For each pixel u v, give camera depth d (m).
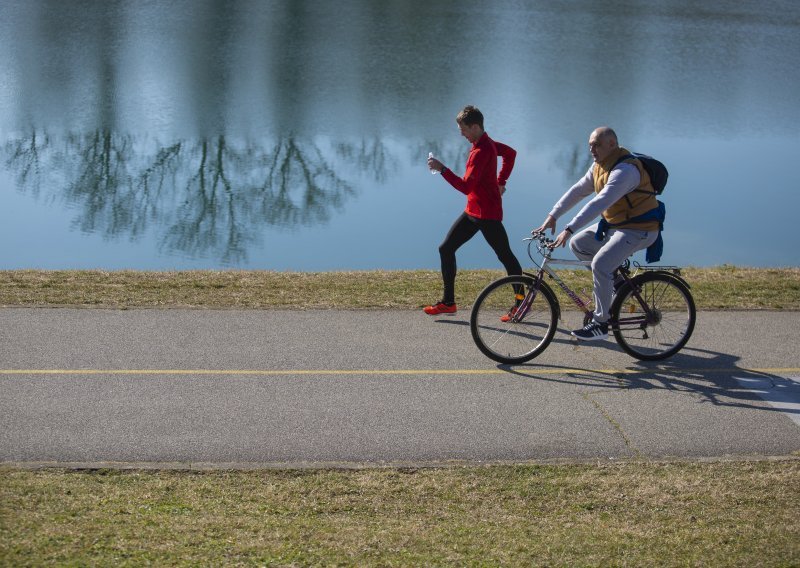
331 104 104.75
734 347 22.14
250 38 137.50
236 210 87.12
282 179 92.75
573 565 13.09
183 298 24.72
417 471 15.90
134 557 12.83
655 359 21.20
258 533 13.69
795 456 16.78
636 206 20.09
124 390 18.72
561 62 131.50
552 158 90.94
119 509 14.20
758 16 180.50
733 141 99.00
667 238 78.50
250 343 21.50
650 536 13.95
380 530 13.92
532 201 82.44
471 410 18.38
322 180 93.62
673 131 101.19
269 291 25.72
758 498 15.18
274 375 19.73
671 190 86.56
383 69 121.31
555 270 29.69
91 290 25.30
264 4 165.25
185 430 17.09
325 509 14.55
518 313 21.55
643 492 15.33
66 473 15.36
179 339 21.58
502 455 16.58
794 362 21.30
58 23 141.88
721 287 27.19
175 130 96.38
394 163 94.50
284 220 85.62
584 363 21.03
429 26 152.75
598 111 106.50
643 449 16.95
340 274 28.38
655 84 121.31
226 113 101.25
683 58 137.62
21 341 21.11
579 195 20.97
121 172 90.69
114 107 102.38
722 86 122.12
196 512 14.26
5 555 12.65
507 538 13.80
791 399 19.30
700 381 20.14
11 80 110.88
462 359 20.98
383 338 22.09
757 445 17.22
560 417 18.19
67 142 94.62
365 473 15.73
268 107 103.12
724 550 13.55
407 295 25.61
